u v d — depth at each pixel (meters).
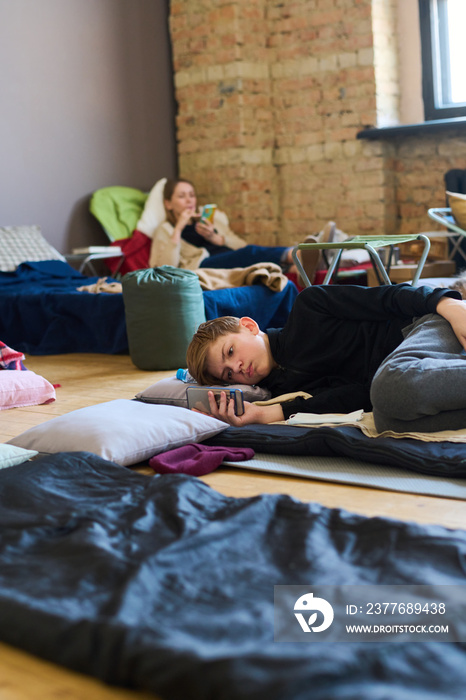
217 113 5.84
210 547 1.21
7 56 5.08
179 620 0.99
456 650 0.92
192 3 5.83
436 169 5.39
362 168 5.49
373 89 5.34
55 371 3.54
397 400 1.73
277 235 6.01
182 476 1.52
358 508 1.49
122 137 5.81
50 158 5.36
